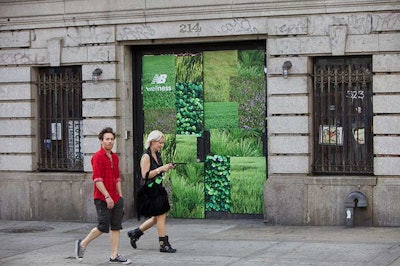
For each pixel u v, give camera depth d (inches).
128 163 621.6
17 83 637.9
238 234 537.3
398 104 544.4
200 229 566.3
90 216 619.5
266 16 573.6
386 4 544.7
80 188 621.6
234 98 601.6
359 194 548.7
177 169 616.1
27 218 636.7
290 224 568.7
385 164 548.1
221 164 605.9
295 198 566.3
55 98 640.4
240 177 601.3
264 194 575.2
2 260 462.9
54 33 629.3
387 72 547.2
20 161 639.8
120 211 447.8
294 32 566.6
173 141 617.3
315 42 562.9
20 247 508.4
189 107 613.3
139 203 471.8
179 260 446.6
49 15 626.2
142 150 627.5
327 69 573.0
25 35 635.5
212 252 469.1
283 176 573.0
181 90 615.5
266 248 476.1
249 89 597.9
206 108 609.0
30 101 636.7
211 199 609.3
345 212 554.3
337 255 445.1
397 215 545.3
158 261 445.7
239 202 602.2
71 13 620.1
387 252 449.7
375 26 548.4
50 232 578.2
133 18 605.0
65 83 636.7
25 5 632.4
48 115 643.5
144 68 625.3
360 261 425.7
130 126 624.1
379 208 548.7
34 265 445.4
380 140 549.3
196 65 610.5
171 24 597.6
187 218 615.5
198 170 611.5
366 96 563.8
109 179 442.6
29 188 636.1
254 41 594.2
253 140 597.6
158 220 473.4
